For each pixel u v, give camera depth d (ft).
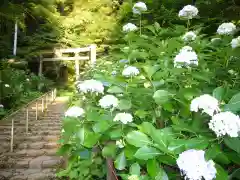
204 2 12.14
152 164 3.57
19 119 23.04
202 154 3.22
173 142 3.55
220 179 3.21
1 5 28.27
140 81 5.63
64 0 55.42
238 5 11.94
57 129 19.29
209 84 5.31
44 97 28.63
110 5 53.31
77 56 47.32
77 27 52.24
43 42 48.16
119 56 7.75
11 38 47.47
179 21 10.92
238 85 5.28
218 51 6.51
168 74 5.54
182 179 4.02
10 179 12.23
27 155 14.84
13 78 32.63
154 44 8.15
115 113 4.91
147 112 4.82
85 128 4.56
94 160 6.23
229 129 3.36
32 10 46.26
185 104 4.42
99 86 5.24
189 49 6.47
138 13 9.10
